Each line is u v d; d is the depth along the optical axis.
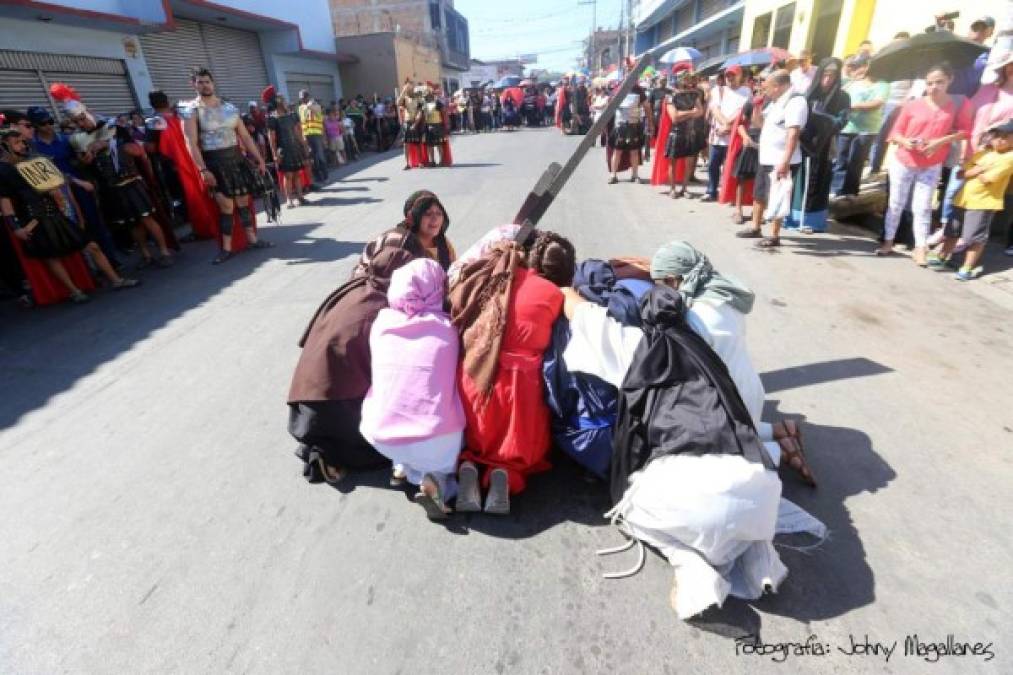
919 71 6.09
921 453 2.60
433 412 2.33
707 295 2.39
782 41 14.76
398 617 1.96
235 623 1.97
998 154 4.25
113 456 2.94
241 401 3.38
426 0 39.09
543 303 2.41
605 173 10.52
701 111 7.80
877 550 2.11
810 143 5.74
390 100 20.14
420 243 3.21
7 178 4.71
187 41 12.98
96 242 5.57
